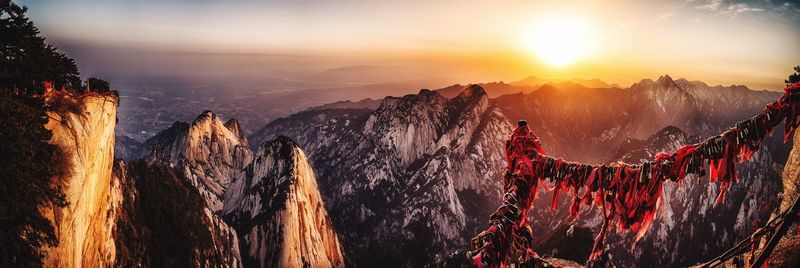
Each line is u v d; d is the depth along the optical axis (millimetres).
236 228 119125
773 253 14883
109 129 48406
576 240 55125
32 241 35000
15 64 36938
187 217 86000
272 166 128375
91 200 44281
